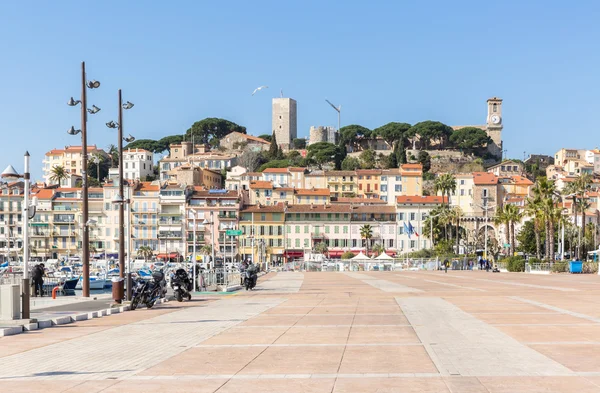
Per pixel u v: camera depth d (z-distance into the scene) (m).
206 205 160.00
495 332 19.30
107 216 159.75
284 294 41.81
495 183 194.50
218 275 50.72
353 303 32.22
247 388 11.87
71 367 14.27
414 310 27.45
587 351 15.39
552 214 98.19
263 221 159.38
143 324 23.50
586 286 46.28
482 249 149.12
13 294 22.61
